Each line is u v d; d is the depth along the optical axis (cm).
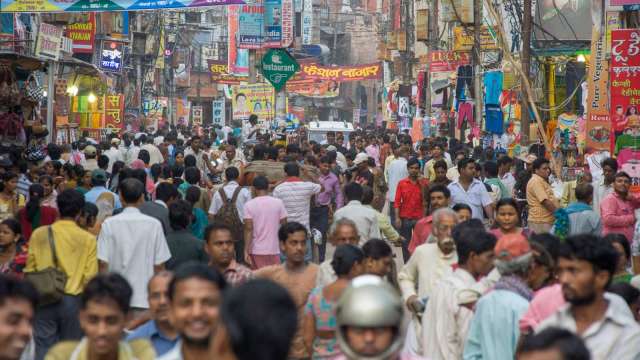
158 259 1631
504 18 5534
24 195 2528
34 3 3566
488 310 1085
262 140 5025
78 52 6319
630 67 2731
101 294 878
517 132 4797
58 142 5472
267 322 550
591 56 3406
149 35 9850
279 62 5088
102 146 4062
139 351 901
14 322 855
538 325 1005
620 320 968
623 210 2127
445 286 1220
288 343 555
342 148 4838
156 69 11375
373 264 1370
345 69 11631
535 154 3828
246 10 6394
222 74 12200
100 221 2153
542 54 4775
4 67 3800
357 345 670
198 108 11794
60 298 1513
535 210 2388
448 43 8419
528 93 3659
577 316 983
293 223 1399
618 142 2741
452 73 7338
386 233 2116
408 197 2641
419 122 7931
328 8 17950
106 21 7956
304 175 2752
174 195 2061
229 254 1402
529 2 4009
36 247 1552
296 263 1399
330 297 1192
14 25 5212
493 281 1189
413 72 10625
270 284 567
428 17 7794
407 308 1419
